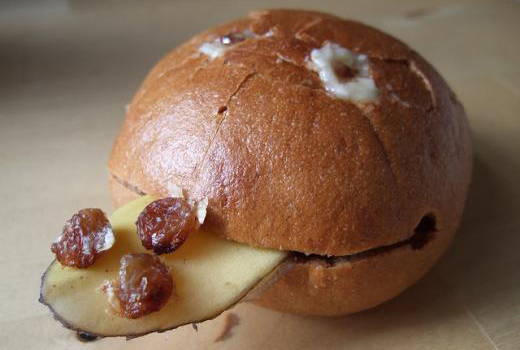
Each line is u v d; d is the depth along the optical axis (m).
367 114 0.18
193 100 0.18
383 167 0.17
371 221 0.17
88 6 0.39
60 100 0.30
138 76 0.32
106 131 0.28
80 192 0.25
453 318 0.20
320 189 0.17
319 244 0.17
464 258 0.22
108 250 0.17
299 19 0.20
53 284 0.16
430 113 0.19
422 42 0.36
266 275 0.17
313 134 0.17
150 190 0.18
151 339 0.19
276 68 0.18
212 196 0.17
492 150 0.27
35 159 0.26
